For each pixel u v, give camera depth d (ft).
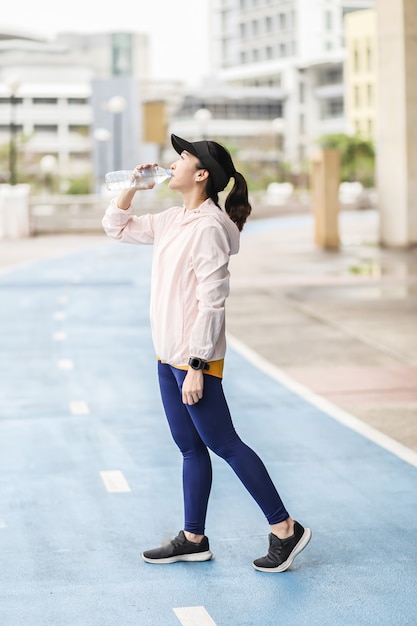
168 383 15.96
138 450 23.89
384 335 42.27
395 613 14.14
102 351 38.86
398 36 94.27
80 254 89.10
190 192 15.44
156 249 15.64
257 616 14.06
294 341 41.29
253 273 69.97
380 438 25.09
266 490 15.67
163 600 14.67
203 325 14.82
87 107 520.83
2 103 521.65
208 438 15.57
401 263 76.48
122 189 15.69
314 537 17.53
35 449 24.06
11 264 78.43
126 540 17.44
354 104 485.56
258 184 328.90
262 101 567.18
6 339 41.78
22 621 13.89
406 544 17.12
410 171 95.25
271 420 27.30
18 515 18.90
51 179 326.85
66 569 15.99
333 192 95.86
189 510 16.30
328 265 75.66
